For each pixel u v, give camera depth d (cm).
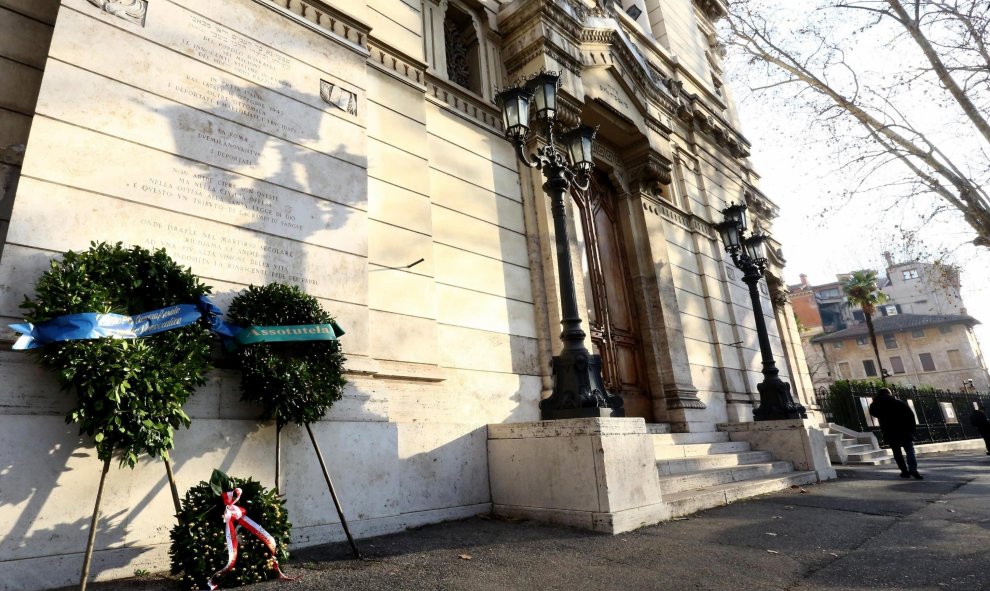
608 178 1252
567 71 1033
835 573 415
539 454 628
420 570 418
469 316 787
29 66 504
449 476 638
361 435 556
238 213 543
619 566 434
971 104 1215
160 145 504
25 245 410
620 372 1095
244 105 579
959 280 1543
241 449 473
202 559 364
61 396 397
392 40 807
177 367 407
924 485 916
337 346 528
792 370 1833
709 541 518
